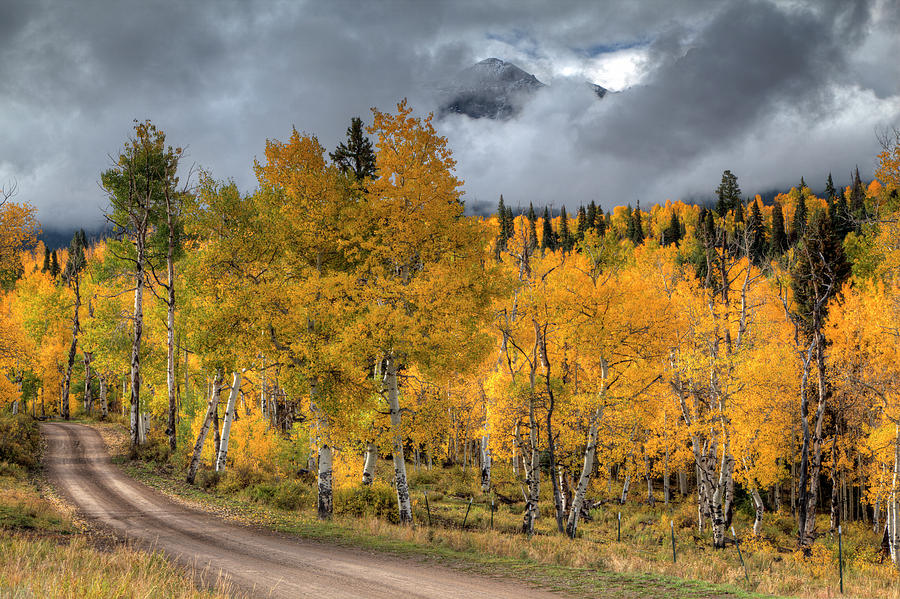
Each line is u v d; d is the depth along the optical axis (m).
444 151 17.36
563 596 10.25
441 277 16.97
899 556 20.66
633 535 23.50
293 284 17.47
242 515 18.19
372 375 20.97
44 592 7.08
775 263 29.30
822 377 22.83
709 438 22.95
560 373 23.53
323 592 9.93
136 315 29.31
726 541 23.56
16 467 23.83
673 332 20.73
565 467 26.44
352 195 18.91
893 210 24.25
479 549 14.62
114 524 15.83
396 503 20.77
